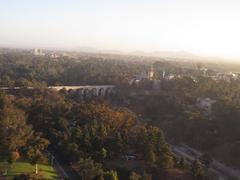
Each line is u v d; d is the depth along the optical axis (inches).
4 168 4060.0
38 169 4165.8
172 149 6013.8
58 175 4224.9
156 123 7101.4
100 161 4653.1
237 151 5570.9
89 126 5285.4
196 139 6323.8
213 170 5142.7
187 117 6948.8
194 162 4434.1
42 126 5502.0
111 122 5753.0
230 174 5049.2
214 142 6102.4
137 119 7062.0
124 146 4985.2
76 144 4753.9
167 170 4527.6
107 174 3887.8
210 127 6520.7
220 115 7047.2
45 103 6835.6
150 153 4571.9
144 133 5059.1
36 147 4542.3
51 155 4835.1
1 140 4394.7
